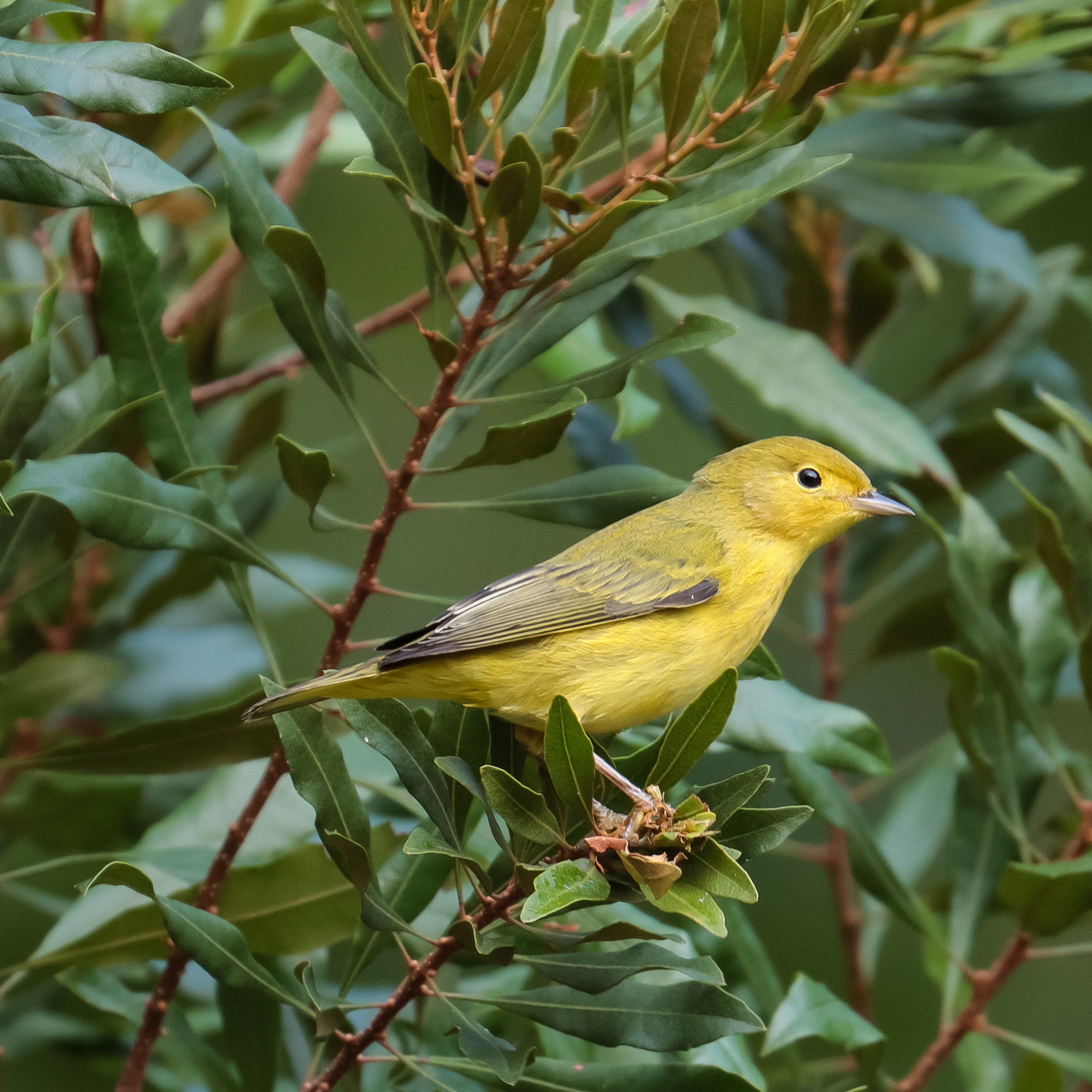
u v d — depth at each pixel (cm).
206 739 734
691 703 613
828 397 925
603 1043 656
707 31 609
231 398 1090
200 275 1145
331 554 1421
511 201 636
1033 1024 1231
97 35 860
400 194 689
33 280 1008
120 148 603
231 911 744
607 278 731
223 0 1119
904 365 1287
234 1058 795
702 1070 694
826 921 1202
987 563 867
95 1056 967
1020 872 788
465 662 754
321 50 688
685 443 1435
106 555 1046
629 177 647
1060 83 991
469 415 757
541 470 1442
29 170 603
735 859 580
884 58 969
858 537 1170
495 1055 652
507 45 602
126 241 739
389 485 717
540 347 748
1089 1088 999
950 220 1003
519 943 759
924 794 1100
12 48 605
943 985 951
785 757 876
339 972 1144
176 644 1048
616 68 624
